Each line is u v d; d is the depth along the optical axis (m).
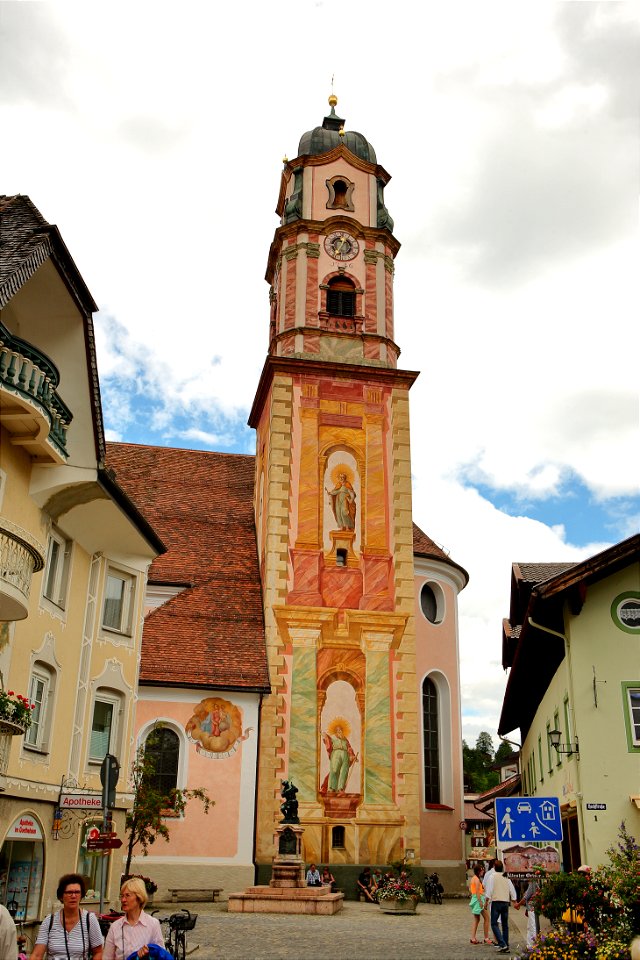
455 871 37.84
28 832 20.70
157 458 47.25
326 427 40.28
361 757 35.66
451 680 41.34
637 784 23.25
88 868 24.03
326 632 37.03
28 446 20.09
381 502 39.53
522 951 18.58
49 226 18.31
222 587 39.28
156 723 34.16
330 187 44.66
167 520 42.97
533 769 37.16
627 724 23.75
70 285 20.02
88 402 21.47
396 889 29.06
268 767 34.59
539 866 17.02
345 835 34.44
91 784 24.44
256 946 19.20
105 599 26.45
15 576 17.75
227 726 34.75
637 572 24.84
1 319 20.12
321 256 43.12
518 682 33.53
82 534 24.25
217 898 31.62
